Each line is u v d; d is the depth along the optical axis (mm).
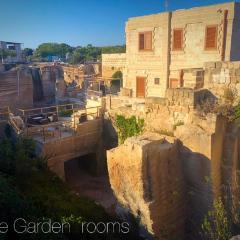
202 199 14297
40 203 10969
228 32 24250
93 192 22125
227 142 14555
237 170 14555
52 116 28312
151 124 18797
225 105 15086
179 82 26797
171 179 14242
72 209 11438
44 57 131375
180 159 14719
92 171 25547
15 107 38156
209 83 16828
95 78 46344
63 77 56219
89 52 114125
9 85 37375
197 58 26203
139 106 20516
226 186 14227
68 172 25953
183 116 16688
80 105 35438
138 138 14023
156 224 13305
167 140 14648
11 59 79500
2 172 12438
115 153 14188
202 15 25250
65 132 23891
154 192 13430
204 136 13750
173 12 26938
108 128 24422
